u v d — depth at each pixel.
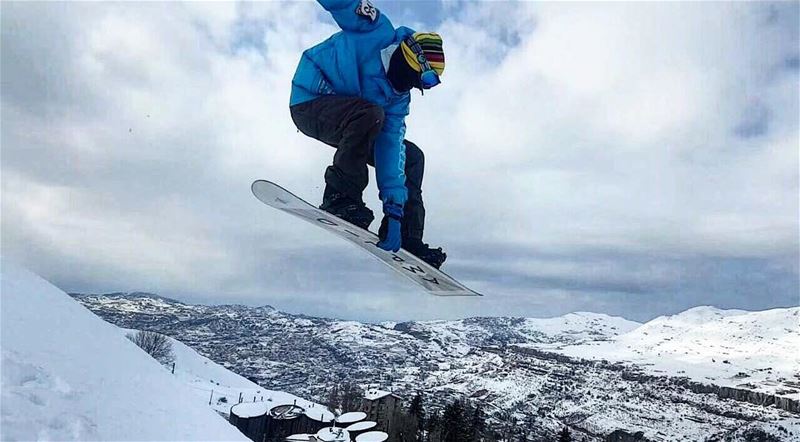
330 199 5.93
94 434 4.22
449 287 7.35
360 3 5.71
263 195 6.30
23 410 4.07
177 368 84.56
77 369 5.11
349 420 48.00
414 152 6.68
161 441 4.54
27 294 6.17
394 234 6.18
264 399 66.38
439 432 63.47
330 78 5.87
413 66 5.85
